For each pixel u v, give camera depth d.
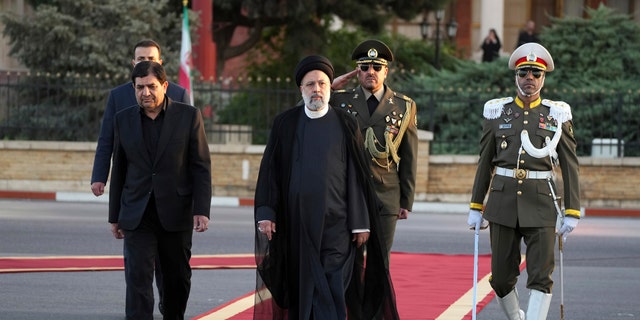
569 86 31.06
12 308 11.77
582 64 31.97
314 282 9.04
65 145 26.92
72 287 13.21
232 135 28.81
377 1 35.81
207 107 29.05
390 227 10.90
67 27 30.19
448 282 13.95
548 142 9.90
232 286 13.52
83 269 14.50
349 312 9.36
